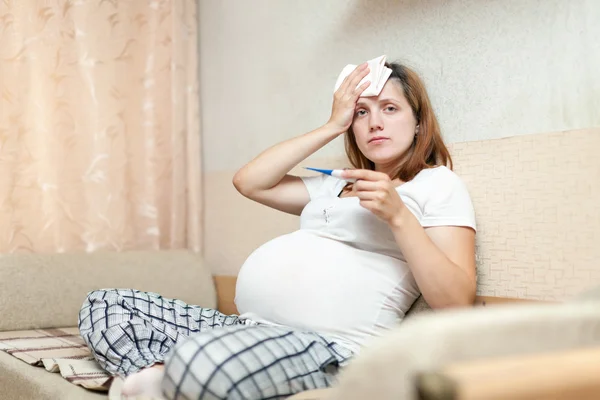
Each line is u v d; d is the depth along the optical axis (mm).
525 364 526
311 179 1837
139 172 2543
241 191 1793
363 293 1443
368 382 588
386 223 1495
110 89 2459
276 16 2307
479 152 1582
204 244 2662
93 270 2205
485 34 1572
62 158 2357
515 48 1500
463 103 1628
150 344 1444
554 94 1412
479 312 616
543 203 1432
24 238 2279
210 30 2643
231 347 1032
